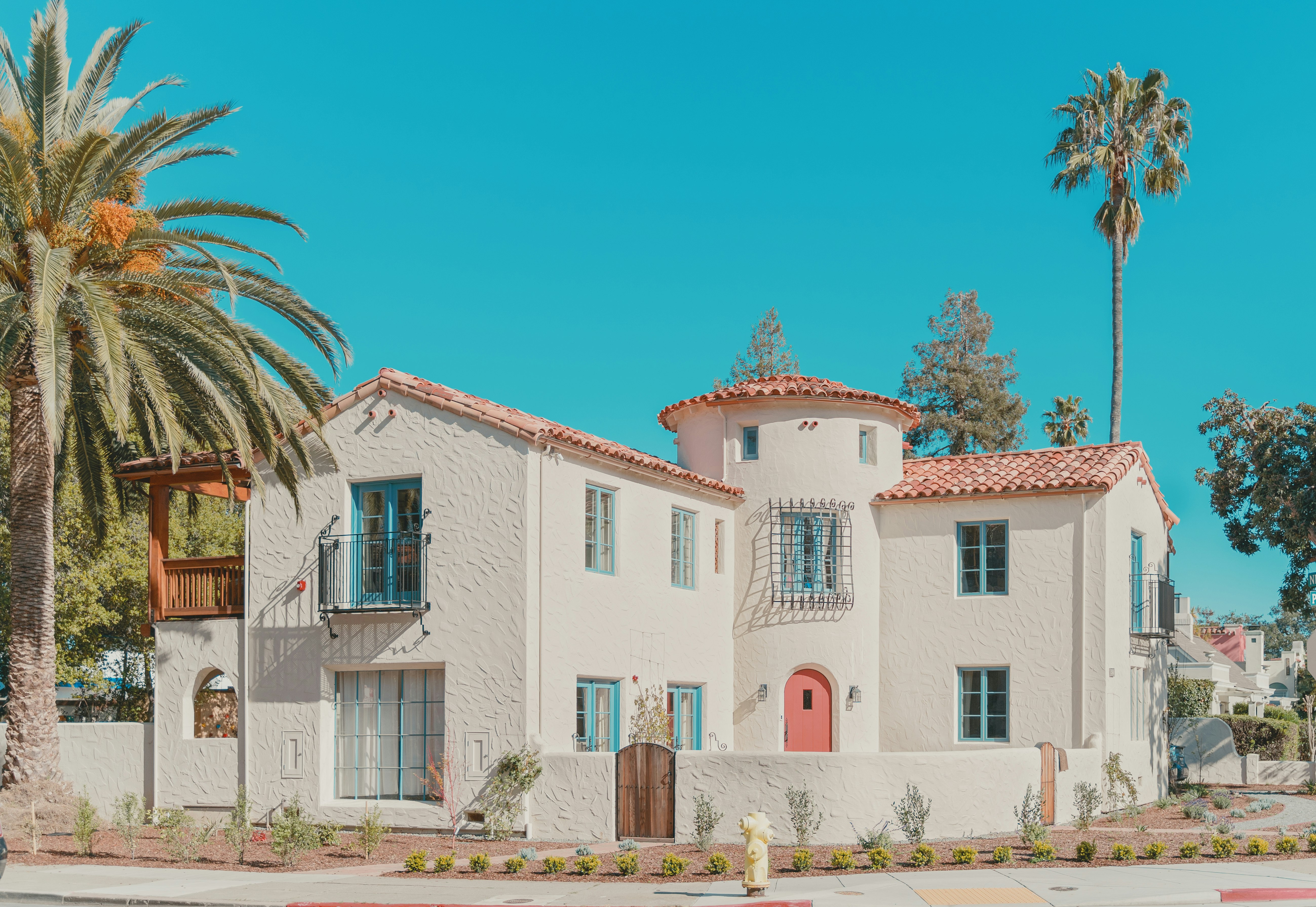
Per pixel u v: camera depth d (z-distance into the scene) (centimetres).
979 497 2388
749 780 1750
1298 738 3478
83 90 2033
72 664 3036
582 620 1991
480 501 1938
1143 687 2516
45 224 1883
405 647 1959
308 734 2009
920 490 2453
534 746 1850
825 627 2400
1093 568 2288
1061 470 2400
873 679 2433
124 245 1905
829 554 2431
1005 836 1823
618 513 2117
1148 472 2606
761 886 1302
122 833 1745
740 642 2434
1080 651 2272
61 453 2139
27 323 1842
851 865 1506
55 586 2892
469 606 1920
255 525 2112
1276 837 1794
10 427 2500
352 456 2047
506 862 1549
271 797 2020
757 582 2433
